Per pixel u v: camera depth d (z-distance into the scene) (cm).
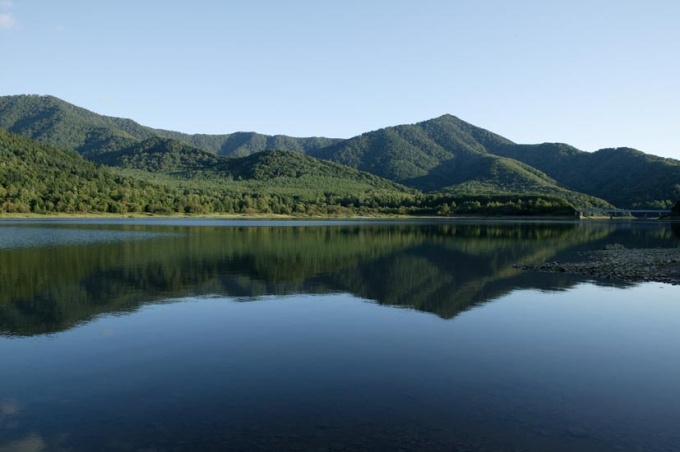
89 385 1662
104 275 3981
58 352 2023
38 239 7512
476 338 2270
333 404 1508
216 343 2162
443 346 2141
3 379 1717
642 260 5197
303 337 2267
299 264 4803
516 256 5781
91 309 2803
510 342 2211
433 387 1658
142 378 1728
